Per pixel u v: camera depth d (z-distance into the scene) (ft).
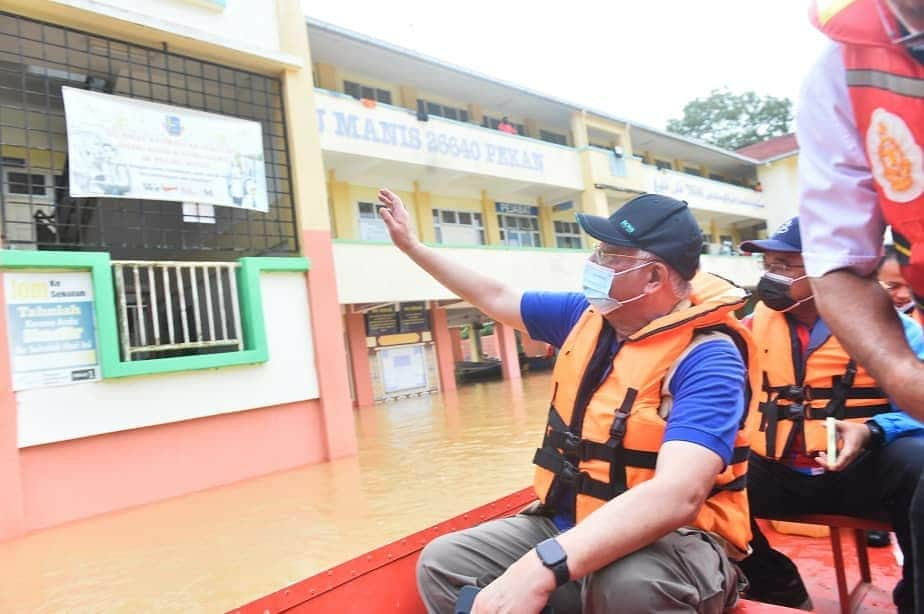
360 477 16.43
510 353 58.54
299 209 20.45
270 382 18.94
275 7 21.04
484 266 46.98
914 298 3.59
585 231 5.73
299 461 19.30
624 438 5.20
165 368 16.44
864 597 7.95
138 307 16.49
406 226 7.72
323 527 11.46
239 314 18.60
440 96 55.06
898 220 3.40
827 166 3.79
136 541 12.16
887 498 7.05
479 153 50.11
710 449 4.65
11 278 14.40
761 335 8.32
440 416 31.81
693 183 71.87
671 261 5.48
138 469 16.02
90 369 15.39
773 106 129.49
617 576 4.63
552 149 56.65
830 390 7.57
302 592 7.31
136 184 16.71
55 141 23.91
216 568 9.72
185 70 19.02
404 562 8.46
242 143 18.95
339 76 48.34
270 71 20.80
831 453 6.73
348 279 39.06
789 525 10.62
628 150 66.13
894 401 3.39
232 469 17.78
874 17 3.33
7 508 13.69
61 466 14.84
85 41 18.57
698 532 5.27
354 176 47.16
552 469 5.78
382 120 43.91
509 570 4.42
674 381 5.20
